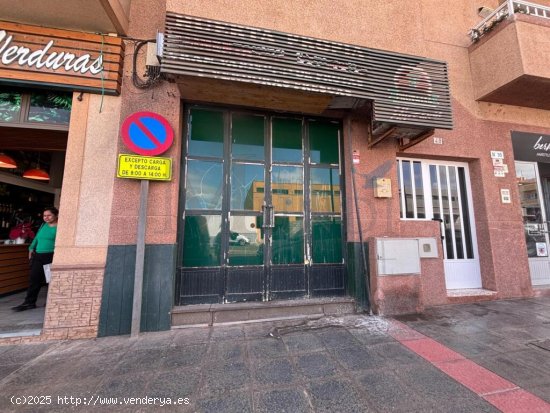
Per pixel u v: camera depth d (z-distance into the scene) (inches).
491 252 192.7
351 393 86.0
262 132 173.2
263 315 151.7
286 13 155.3
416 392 86.2
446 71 167.2
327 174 179.6
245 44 137.6
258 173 170.2
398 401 82.0
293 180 174.6
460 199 206.1
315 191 176.7
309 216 173.8
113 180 140.5
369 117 175.6
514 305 174.6
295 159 176.1
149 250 140.4
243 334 131.4
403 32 171.8
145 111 145.9
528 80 181.0
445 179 205.3
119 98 146.0
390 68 157.4
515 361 104.1
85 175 138.4
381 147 179.0
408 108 155.9
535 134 215.9
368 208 171.8
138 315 131.9
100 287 133.6
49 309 128.3
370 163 175.9
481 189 200.1
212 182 163.2
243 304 153.3
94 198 137.9
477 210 201.9
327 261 172.7
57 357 110.3
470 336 127.0
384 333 130.9
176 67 128.1
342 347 116.9
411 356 108.8
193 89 145.4
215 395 85.4
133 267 138.1
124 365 103.7
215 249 159.0
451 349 114.3
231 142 168.2
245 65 135.8
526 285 194.5
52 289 129.6
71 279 131.7
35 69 135.4
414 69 161.3
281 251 167.5
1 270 192.9
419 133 167.2
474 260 199.9
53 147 181.8
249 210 166.2
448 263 196.1
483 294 184.5
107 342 124.4
